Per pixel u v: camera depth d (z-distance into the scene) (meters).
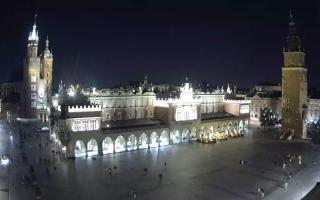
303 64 156.62
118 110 137.12
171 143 134.38
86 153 108.19
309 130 172.75
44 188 74.19
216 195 72.62
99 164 97.88
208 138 140.00
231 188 77.69
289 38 157.75
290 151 121.44
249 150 122.38
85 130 107.94
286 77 157.00
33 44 178.50
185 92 141.50
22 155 104.31
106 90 140.38
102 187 76.25
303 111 154.12
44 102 180.88
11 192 70.69
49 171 88.50
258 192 74.62
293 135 151.88
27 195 69.12
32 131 149.75
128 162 100.94
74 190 73.44
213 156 111.19
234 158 108.44
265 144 135.75
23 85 182.88
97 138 110.31
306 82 159.12
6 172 85.94
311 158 110.38
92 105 111.00
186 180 83.38
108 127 119.62
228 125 164.25
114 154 112.62
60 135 103.94
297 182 83.25
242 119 173.62
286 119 156.38
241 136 155.62
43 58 182.50
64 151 106.94
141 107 143.62
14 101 198.62
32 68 178.00
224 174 89.44
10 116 198.88
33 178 80.06
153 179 83.56
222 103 182.38
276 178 86.50
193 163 101.00
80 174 86.56
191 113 143.88
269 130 175.12
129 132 119.69
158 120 140.88
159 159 105.75
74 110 106.81
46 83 181.62
